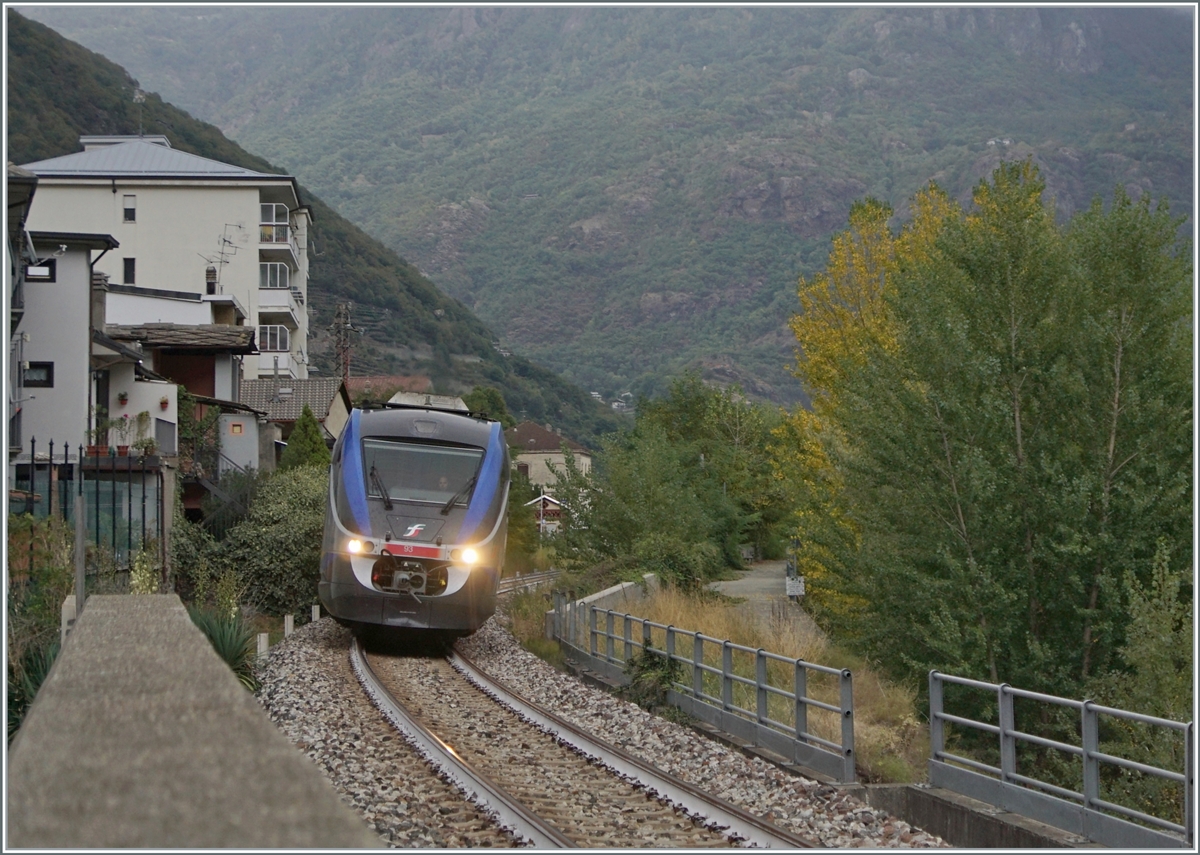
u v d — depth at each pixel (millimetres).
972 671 18969
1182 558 19141
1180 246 20453
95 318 31172
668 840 8266
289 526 28891
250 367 57719
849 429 21891
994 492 19641
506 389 119625
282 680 15773
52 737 4664
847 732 10883
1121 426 19844
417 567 18766
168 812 3775
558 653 21859
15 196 22859
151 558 21766
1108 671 19297
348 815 3775
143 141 62906
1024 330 20844
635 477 32188
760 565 52281
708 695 14602
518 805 8492
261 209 60188
